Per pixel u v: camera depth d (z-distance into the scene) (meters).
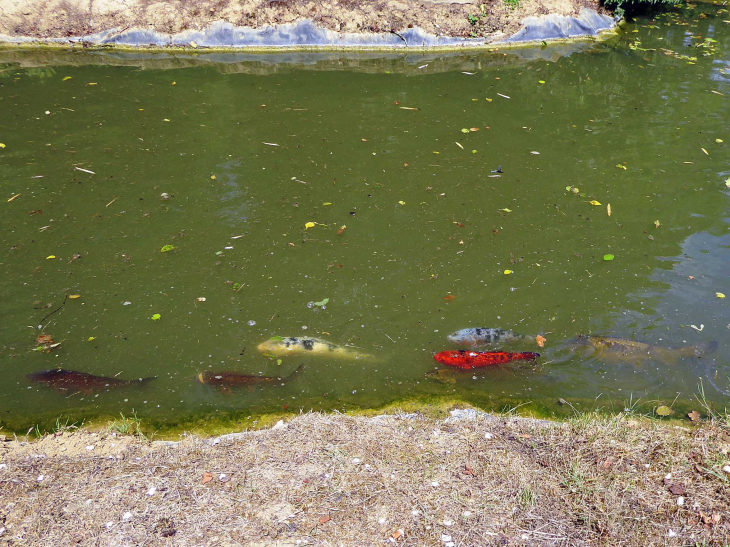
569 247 5.76
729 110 8.47
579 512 3.25
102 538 3.13
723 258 5.60
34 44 10.55
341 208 6.34
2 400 4.25
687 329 4.81
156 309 5.04
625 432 3.79
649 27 11.80
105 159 7.16
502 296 5.18
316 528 3.16
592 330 4.82
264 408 4.20
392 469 3.53
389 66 10.16
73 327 4.85
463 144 7.59
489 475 3.48
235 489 3.40
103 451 3.83
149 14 10.66
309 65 10.18
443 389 4.37
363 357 4.62
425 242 5.84
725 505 3.25
